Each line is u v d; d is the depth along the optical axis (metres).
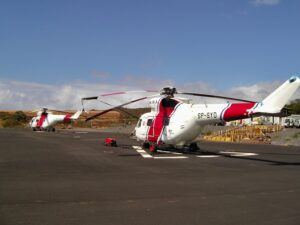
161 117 28.08
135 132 31.02
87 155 24.31
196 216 8.94
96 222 8.33
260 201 10.72
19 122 126.62
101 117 148.88
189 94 25.78
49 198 10.82
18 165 18.72
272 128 63.25
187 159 22.86
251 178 15.29
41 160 21.09
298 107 97.50
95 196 11.19
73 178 14.70
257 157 24.83
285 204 10.34
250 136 52.41
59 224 8.15
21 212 9.15
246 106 23.89
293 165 20.33
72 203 10.20
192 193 11.84
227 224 8.30
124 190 12.23
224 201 10.68
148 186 13.04
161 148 30.28
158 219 8.64
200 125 26.45
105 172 16.58
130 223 8.28
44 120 71.12
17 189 12.20
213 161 21.91
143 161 21.36
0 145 32.62
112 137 49.53
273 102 23.16
